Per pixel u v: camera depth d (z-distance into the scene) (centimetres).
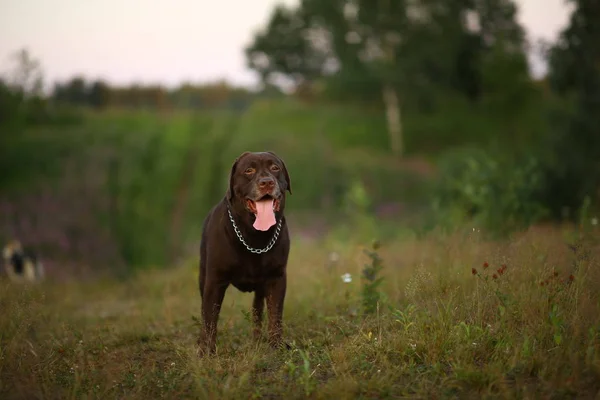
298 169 3806
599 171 1401
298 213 3009
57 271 1684
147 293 1041
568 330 409
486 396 339
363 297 559
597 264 471
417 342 423
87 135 4097
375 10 4478
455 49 4562
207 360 429
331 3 4634
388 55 4569
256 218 436
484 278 466
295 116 5047
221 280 464
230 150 4078
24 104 4309
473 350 404
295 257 1002
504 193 835
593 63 1742
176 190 3388
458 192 986
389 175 3753
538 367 373
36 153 3634
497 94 3275
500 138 3125
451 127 4681
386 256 858
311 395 364
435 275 515
